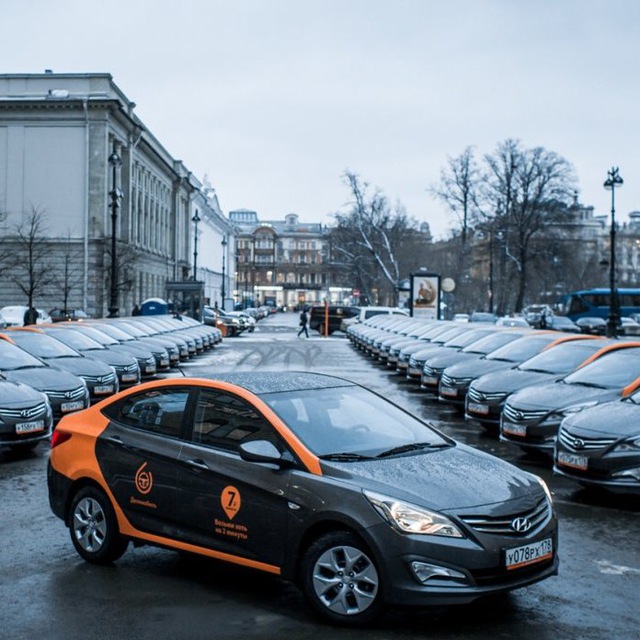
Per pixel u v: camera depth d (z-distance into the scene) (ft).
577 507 29.40
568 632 17.67
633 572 21.89
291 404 20.84
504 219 205.36
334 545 17.99
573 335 55.98
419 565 17.07
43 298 185.88
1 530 25.76
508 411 37.73
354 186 222.69
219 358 102.63
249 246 547.08
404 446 20.58
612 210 127.34
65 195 189.47
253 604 19.33
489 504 17.90
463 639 17.26
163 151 268.00
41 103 187.21
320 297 551.18
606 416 30.53
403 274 234.58
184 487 20.57
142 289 234.99
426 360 67.36
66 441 23.35
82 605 19.25
